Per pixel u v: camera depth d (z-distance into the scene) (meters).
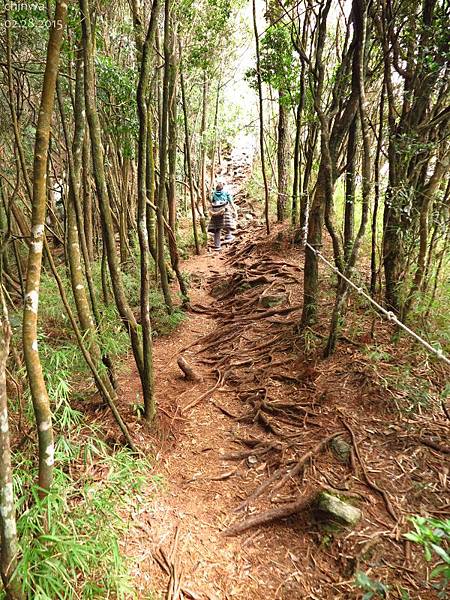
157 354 4.74
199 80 10.62
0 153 4.51
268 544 2.28
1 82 4.33
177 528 2.35
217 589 2.03
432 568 1.98
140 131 2.67
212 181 12.48
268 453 2.95
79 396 3.31
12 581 1.44
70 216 2.72
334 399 3.21
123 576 1.82
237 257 7.62
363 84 3.05
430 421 2.83
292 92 6.69
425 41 3.06
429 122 3.13
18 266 4.52
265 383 3.71
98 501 1.96
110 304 4.14
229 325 5.09
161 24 6.72
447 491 2.36
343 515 2.23
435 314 3.48
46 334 4.06
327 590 1.98
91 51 2.56
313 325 4.10
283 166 7.67
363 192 3.24
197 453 3.04
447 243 3.38
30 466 2.14
